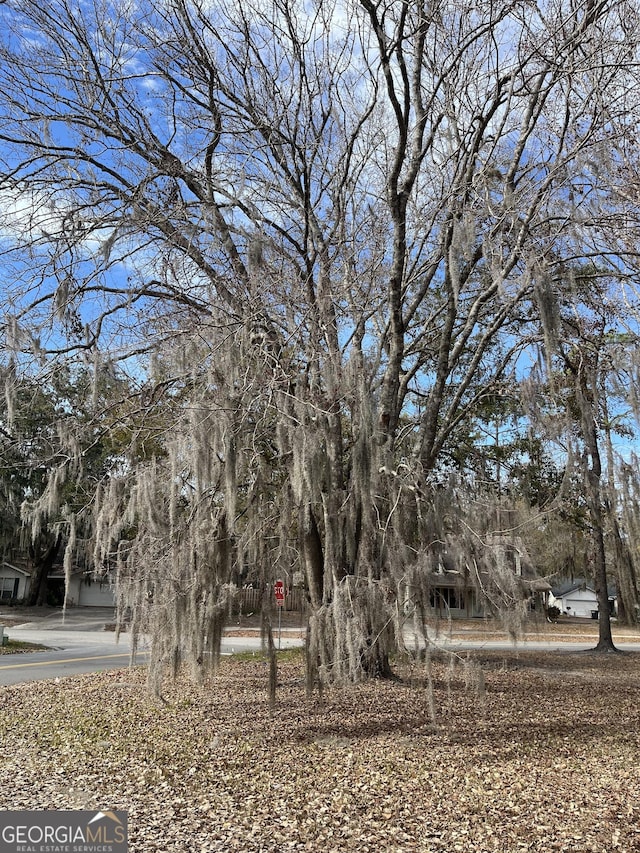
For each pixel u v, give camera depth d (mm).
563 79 9859
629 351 8531
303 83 10961
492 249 8562
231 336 7008
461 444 13609
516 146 10312
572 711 9312
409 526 7414
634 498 11148
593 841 4668
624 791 5734
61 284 7984
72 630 26047
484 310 11414
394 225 10148
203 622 6793
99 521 7492
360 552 7215
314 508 8125
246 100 10539
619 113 9141
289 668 12930
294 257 9625
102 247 8195
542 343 9016
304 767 6293
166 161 9688
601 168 8711
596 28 9523
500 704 9602
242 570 7680
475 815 5141
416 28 10086
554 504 9781
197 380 7398
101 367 7723
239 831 4773
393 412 10094
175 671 6965
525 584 8125
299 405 6727
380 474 7574
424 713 8688
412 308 11383
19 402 8477
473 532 7414
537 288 7574
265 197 10547
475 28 10203
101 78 9445
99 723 8062
